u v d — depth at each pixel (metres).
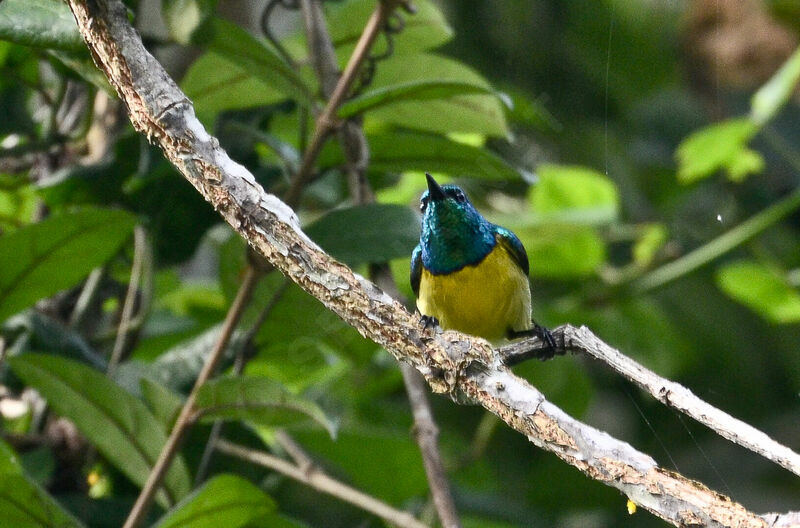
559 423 4.23
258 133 8.23
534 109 11.63
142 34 7.52
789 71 11.60
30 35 5.71
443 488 6.68
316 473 7.59
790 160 13.43
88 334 8.72
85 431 6.95
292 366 9.39
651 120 16.81
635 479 4.06
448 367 4.44
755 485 15.15
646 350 13.75
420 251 8.88
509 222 11.66
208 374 6.79
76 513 7.70
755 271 11.93
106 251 7.06
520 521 11.06
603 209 11.91
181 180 8.31
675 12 16.75
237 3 12.44
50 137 8.30
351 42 8.66
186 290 10.59
